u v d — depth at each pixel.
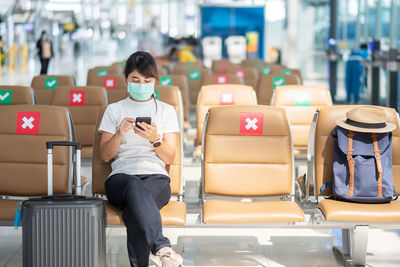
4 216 4.09
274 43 27.34
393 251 4.78
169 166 4.42
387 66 10.76
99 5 41.78
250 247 4.89
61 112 4.43
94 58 35.16
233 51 24.16
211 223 4.03
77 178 4.08
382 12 13.41
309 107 6.36
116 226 3.96
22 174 4.40
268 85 8.34
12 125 4.42
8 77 22.45
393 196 4.48
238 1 24.17
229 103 6.46
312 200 4.57
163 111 4.29
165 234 5.20
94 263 3.62
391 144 4.40
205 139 4.51
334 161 4.39
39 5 27.94
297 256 4.67
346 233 4.65
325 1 19.47
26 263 3.62
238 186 4.46
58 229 3.59
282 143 4.50
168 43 30.28
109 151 4.14
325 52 18.53
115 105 4.27
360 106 4.57
